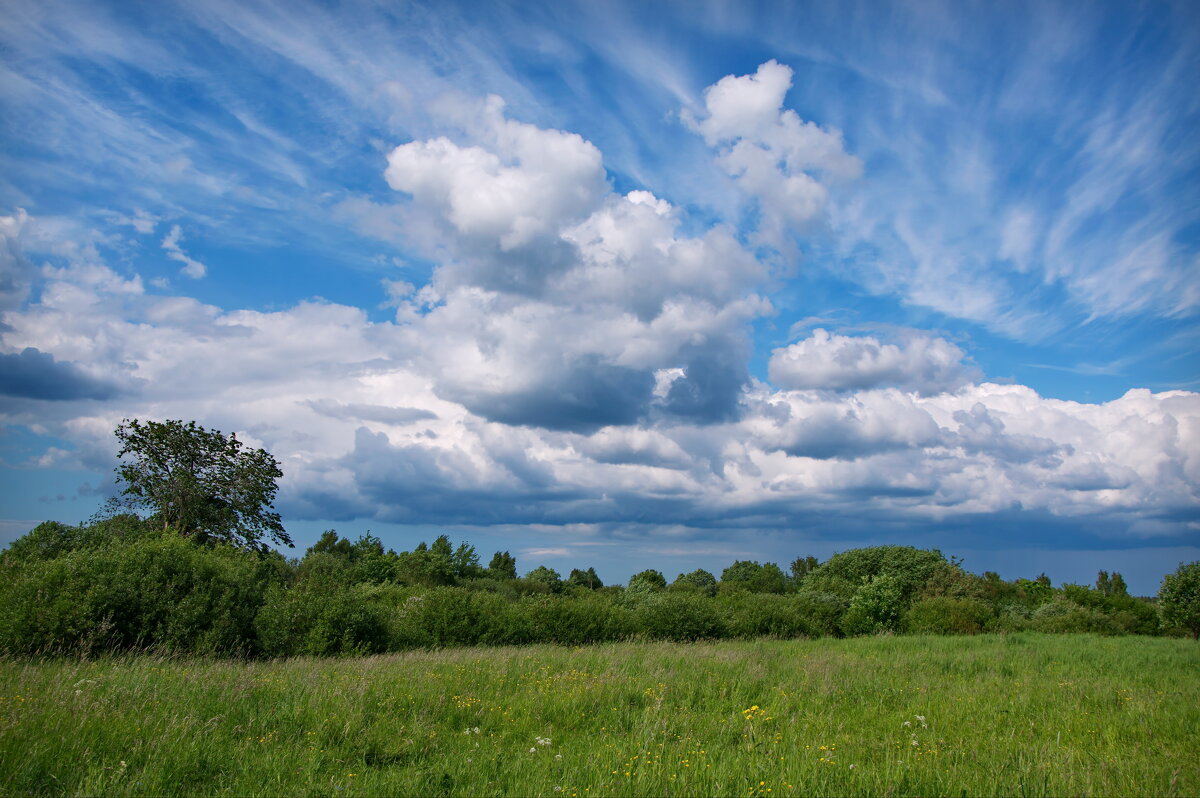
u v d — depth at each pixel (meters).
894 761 6.89
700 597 30.20
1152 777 6.56
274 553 36.59
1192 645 24.66
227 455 35.88
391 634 20.58
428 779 6.28
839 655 18.39
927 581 51.72
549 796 5.85
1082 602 55.72
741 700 10.70
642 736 7.92
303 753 6.91
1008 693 11.73
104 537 30.64
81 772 5.95
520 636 23.47
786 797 5.84
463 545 59.81
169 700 8.40
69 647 14.93
